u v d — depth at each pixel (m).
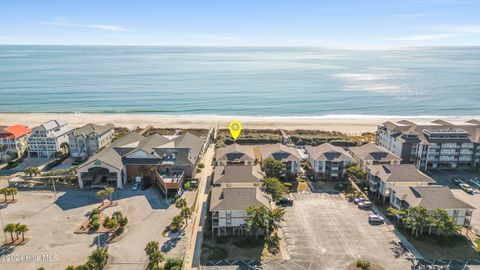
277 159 96.56
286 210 79.00
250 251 64.00
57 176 93.25
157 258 57.84
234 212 68.44
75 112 187.00
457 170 105.31
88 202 82.25
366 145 105.12
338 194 87.56
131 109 196.25
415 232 69.56
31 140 111.00
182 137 108.69
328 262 61.03
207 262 60.75
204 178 96.25
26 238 67.25
